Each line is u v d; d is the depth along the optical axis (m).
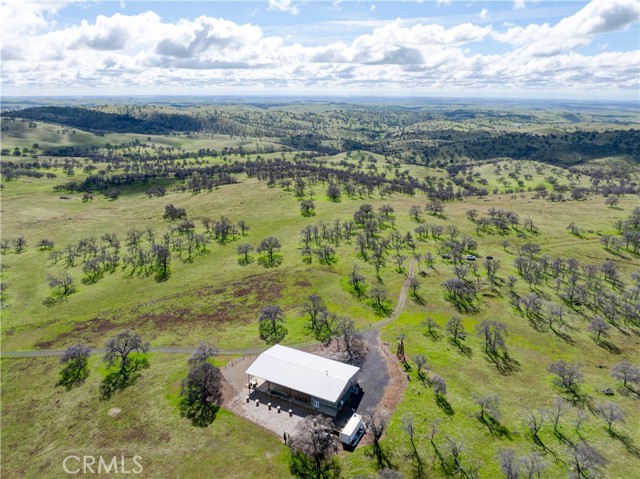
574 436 71.38
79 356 99.88
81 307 138.25
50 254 182.88
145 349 101.88
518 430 72.88
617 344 103.38
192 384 84.00
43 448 75.12
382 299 127.38
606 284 138.00
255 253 174.75
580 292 127.88
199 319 121.75
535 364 95.06
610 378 89.44
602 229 197.75
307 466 66.44
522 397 82.75
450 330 106.00
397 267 153.00
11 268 169.75
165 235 199.25
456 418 75.88
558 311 116.19
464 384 86.56
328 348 101.62
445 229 198.88
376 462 66.38
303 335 108.38
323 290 135.75
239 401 82.69
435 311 120.56
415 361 93.56
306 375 83.19
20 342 116.56
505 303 124.62
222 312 125.12
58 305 139.75
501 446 69.06
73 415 83.19
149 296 143.38
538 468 61.25
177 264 168.62
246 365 95.44
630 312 115.12
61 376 97.31
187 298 136.88
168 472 67.06
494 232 194.62
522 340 105.06
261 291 137.62
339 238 188.50
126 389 89.94
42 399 89.31
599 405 77.62
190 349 105.38
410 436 71.25
